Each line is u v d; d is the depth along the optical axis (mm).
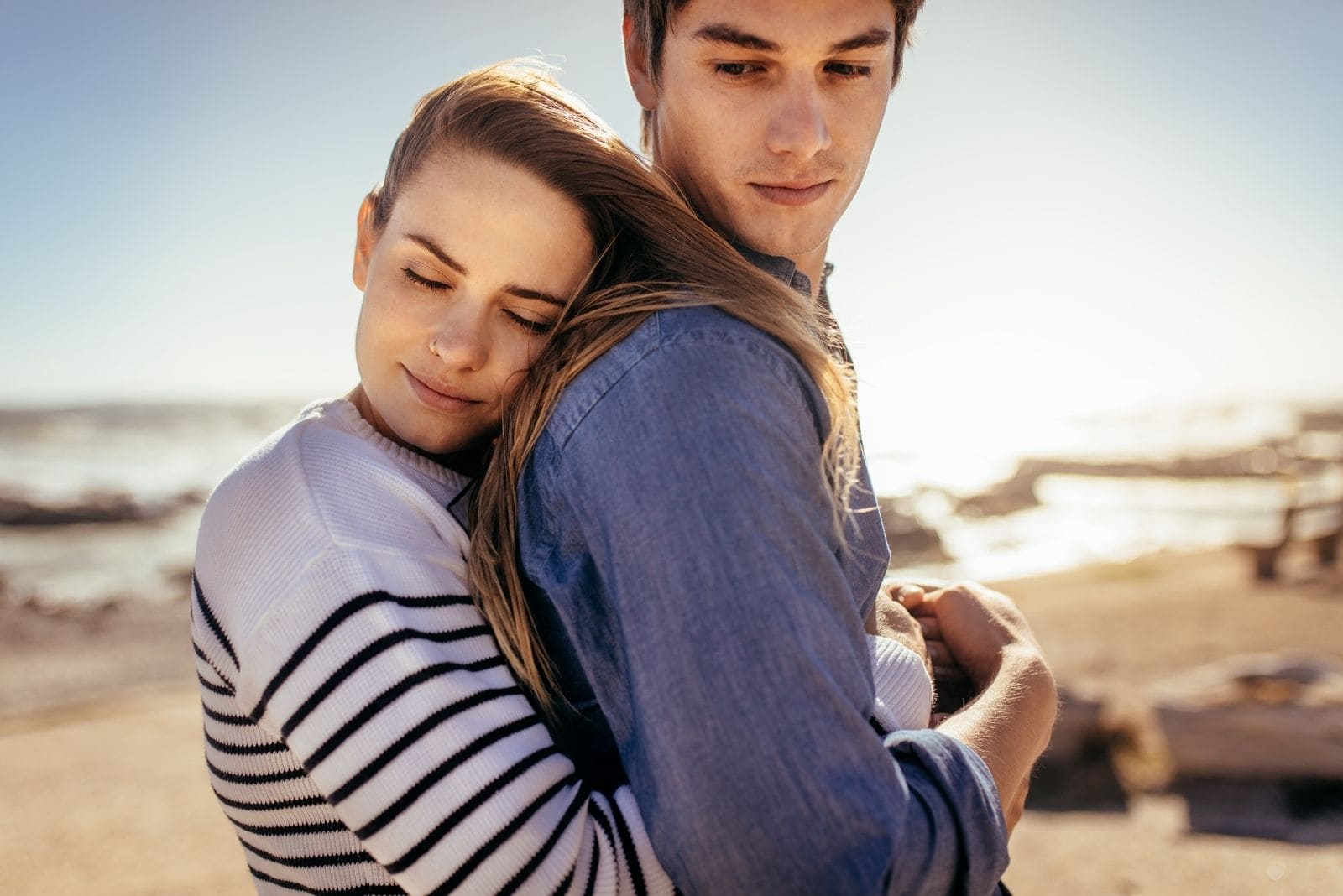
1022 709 1443
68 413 80500
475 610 1231
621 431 1090
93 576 19234
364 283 1479
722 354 1094
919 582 1852
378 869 1180
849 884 962
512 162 1236
